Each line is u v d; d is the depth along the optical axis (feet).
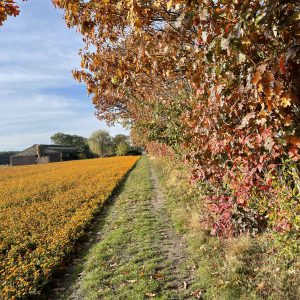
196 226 27.12
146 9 12.00
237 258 19.34
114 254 25.90
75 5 13.94
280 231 14.16
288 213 12.73
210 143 15.97
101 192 57.62
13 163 305.53
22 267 23.57
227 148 14.49
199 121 16.22
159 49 13.76
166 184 55.67
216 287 17.52
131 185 68.23
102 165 141.18
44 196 61.21
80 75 17.51
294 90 8.77
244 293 16.26
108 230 34.27
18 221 40.32
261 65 8.04
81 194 57.26
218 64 9.78
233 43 8.34
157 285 19.44
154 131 36.24
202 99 14.57
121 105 69.31
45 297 20.52
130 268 22.57
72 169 131.75
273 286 15.84
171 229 31.01
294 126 9.73
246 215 20.92
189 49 12.57
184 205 36.42
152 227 32.35
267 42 8.84
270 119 10.00
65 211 44.14
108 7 14.16
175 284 19.52
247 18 8.40
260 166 12.55
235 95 10.93
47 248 28.04
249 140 12.05
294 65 8.48
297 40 8.03
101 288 20.38
